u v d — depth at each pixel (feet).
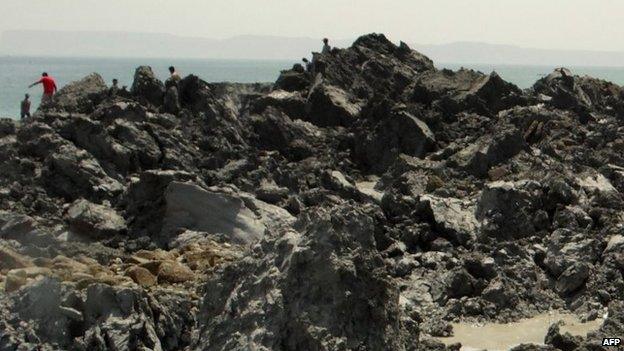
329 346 47.93
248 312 50.31
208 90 137.39
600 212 95.14
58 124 110.11
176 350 58.80
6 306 56.39
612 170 112.37
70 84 139.54
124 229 93.15
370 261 51.83
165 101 134.10
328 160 131.64
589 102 163.73
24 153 106.42
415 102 158.81
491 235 92.94
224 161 118.42
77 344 54.39
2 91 456.45
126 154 107.55
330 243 51.21
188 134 124.88
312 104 151.02
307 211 55.31
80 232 91.86
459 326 74.02
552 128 135.44
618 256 82.53
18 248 82.28
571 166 111.75
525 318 75.97
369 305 50.29
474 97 151.12
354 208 54.65
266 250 54.03
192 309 64.18
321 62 171.63
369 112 146.72
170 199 93.15
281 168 120.98
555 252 85.51
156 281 75.92
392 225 98.99
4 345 52.90
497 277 80.89
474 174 119.14
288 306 49.60
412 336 55.47
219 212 92.94
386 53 193.57
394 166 122.62
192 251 84.38
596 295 78.59
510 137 121.19
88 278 71.26
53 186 100.68
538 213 94.99
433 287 80.79
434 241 92.12
